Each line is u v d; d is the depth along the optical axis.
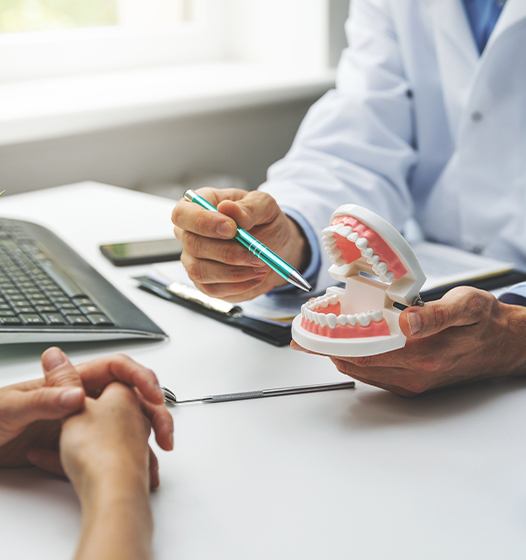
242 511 0.51
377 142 1.18
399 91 1.21
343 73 1.28
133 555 0.42
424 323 0.59
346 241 0.60
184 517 0.51
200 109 1.65
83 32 1.80
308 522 0.50
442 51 1.16
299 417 0.64
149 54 1.90
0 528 0.50
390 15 1.23
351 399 0.68
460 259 1.02
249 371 0.73
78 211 1.28
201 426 0.62
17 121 1.42
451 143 1.22
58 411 0.52
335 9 1.85
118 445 0.49
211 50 2.00
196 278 0.80
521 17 1.02
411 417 0.64
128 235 1.15
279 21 1.93
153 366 0.74
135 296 0.92
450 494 0.54
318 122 1.20
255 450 0.59
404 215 1.18
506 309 0.70
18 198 1.36
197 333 0.81
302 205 0.96
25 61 1.71
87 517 0.45
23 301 0.80
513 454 0.59
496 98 1.09
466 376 0.68
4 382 0.69
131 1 1.88
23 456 0.56
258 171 1.89
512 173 1.11
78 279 0.90
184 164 1.75
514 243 1.11
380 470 0.56
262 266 0.78
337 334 0.59
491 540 0.49
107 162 1.63
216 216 0.75
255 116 1.83
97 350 0.77
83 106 1.51
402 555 0.47
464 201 1.15
